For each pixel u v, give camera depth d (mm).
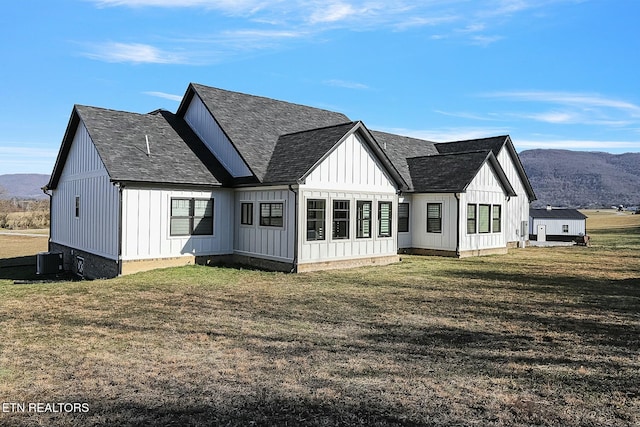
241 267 16266
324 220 15891
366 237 17234
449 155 22703
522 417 4879
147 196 15297
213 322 8711
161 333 7945
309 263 15453
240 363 6430
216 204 17031
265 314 9375
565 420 4820
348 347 7203
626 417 4891
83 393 5406
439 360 6633
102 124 16750
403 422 4758
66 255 19375
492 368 6316
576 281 13961
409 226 22141
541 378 5957
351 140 16594
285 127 19781
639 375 6078
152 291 11852
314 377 5926
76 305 10211
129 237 14914
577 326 8586
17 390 5484
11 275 18625
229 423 4703
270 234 16047
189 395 5355
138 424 4676
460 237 20609
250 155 16750
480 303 10594
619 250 24922
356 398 5305
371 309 9883
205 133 18797
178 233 16109
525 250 24781
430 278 14266
